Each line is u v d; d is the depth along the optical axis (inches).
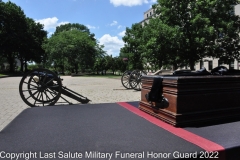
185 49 587.5
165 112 91.6
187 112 85.4
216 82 89.5
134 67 1249.4
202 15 593.3
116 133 79.0
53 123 96.2
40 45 1745.8
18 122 98.7
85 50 1686.8
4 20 1493.6
